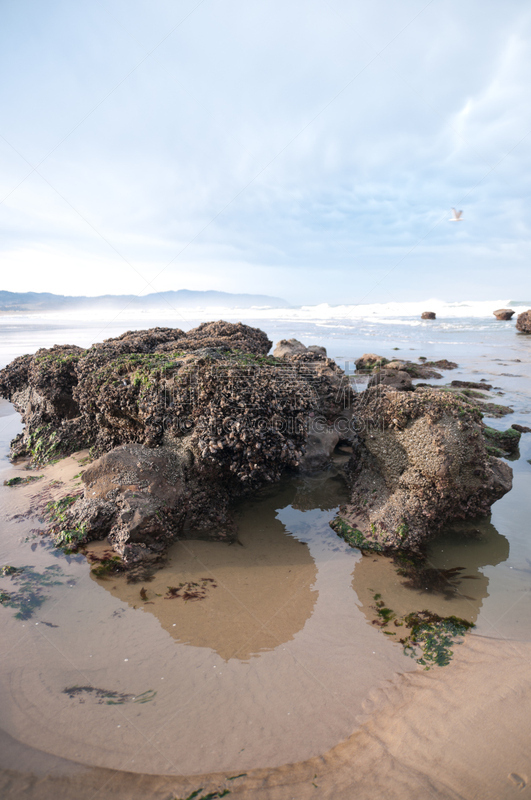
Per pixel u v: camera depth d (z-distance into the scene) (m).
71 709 2.93
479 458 4.93
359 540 4.88
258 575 4.38
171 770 2.56
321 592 4.14
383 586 4.21
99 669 3.26
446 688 3.07
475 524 5.22
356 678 3.18
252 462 4.85
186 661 3.34
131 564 4.45
